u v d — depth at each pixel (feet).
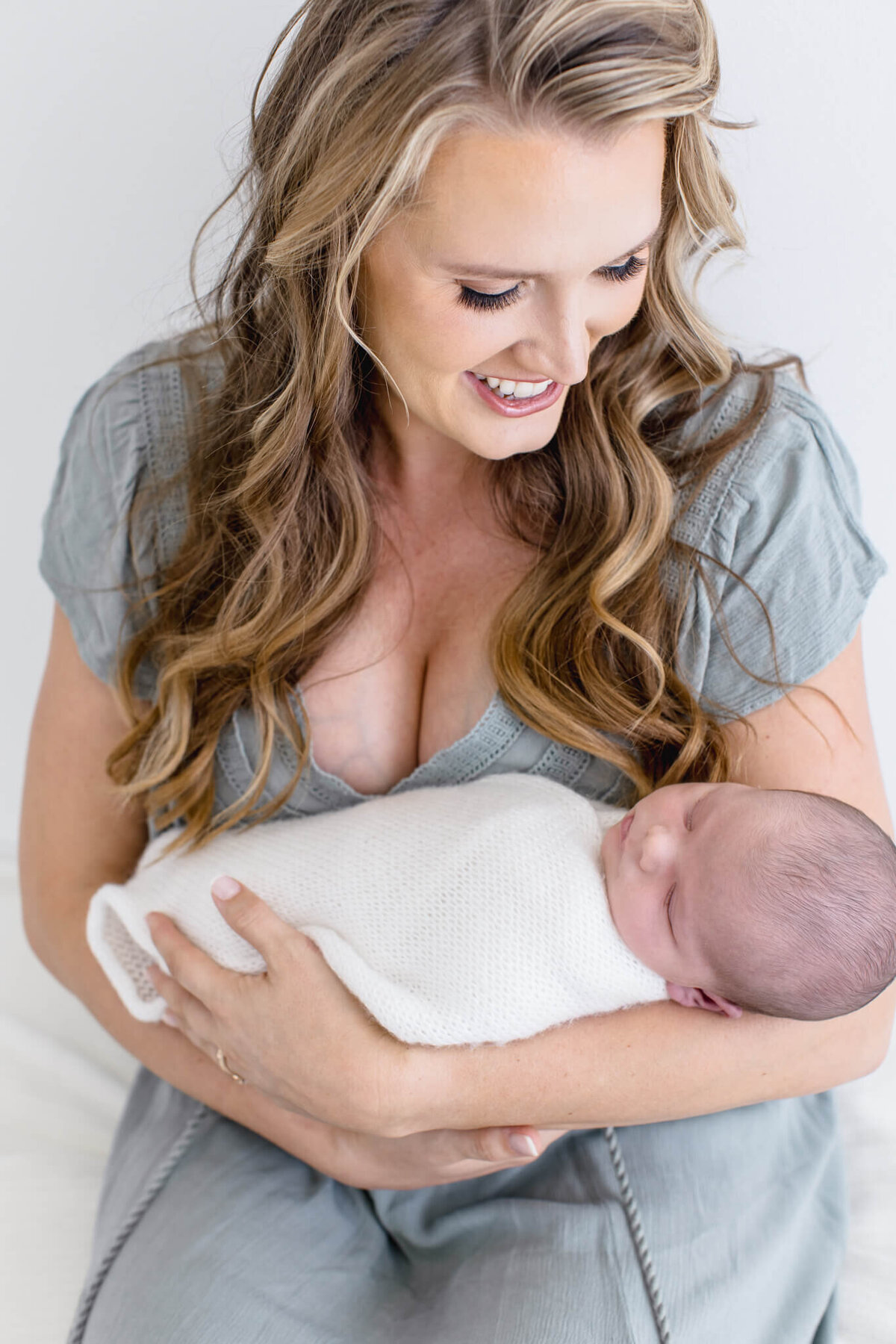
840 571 3.82
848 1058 3.75
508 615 3.90
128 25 4.40
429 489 4.04
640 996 3.59
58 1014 5.47
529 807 3.67
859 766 3.86
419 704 4.09
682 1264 3.67
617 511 3.81
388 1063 3.49
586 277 3.08
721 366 3.79
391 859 3.67
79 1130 4.88
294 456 3.80
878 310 4.49
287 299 3.59
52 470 5.44
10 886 6.11
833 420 4.76
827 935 3.30
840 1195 4.31
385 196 2.97
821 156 4.24
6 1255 4.31
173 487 4.22
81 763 4.49
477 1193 4.11
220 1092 4.08
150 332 5.00
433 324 3.20
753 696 3.84
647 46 2.77
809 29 4.02
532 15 2.67
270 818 4.20
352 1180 3.89
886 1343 3.97
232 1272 3.77
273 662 3.99
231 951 3.82
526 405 3.44
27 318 5.07
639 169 2.92
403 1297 3.89
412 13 2.86
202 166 4.62
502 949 3.50
